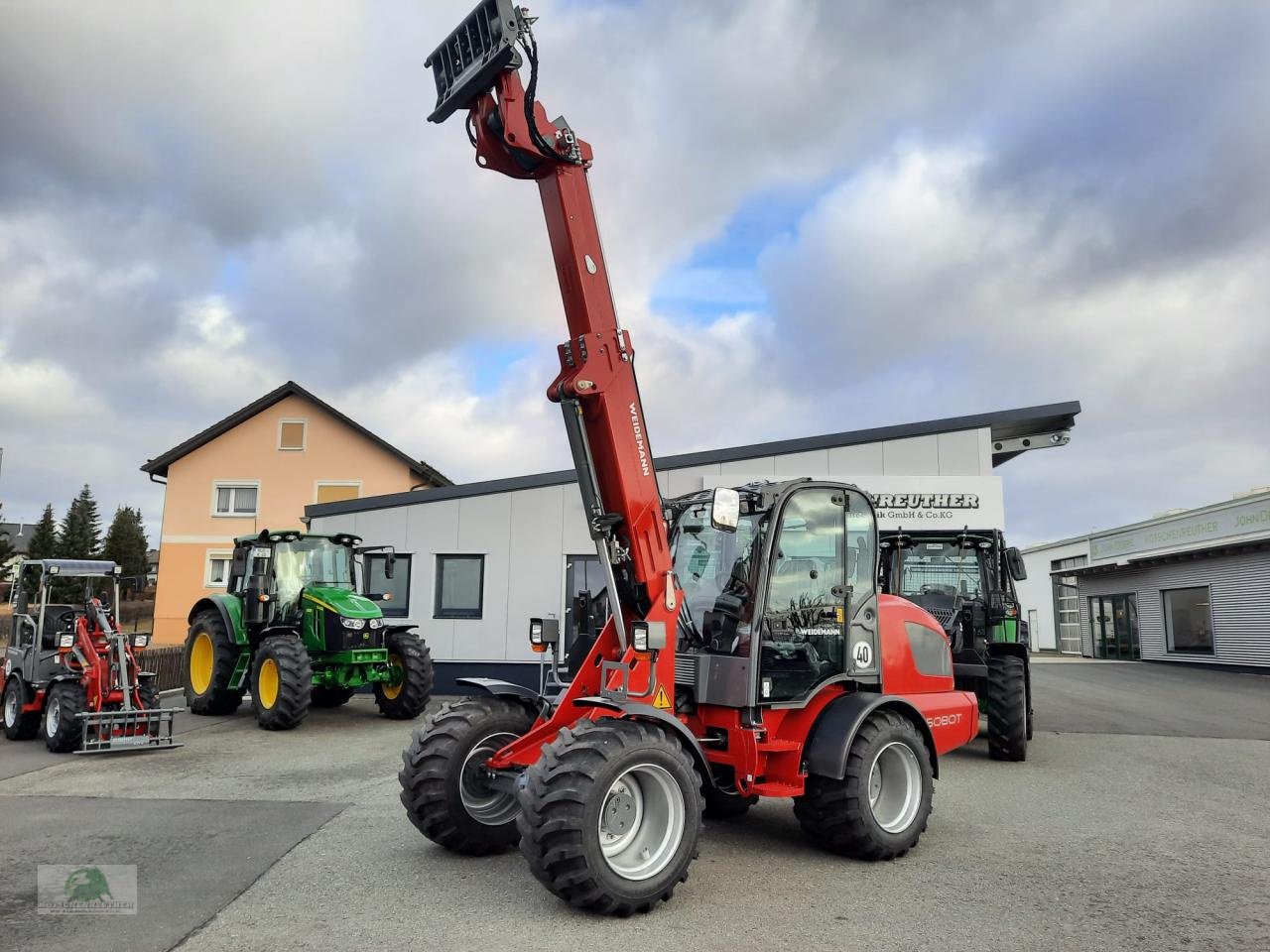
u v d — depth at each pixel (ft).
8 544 162.71
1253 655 74.84
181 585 96.99
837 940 13.52
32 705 33.91
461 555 51.98
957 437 50.39
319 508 52.75
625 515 16.93
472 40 16.57
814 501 19.04
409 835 19.47
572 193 16.97
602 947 13.12
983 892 15.98
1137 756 31.91
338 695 44.80
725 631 17.90
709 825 21.02
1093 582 107.96
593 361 16.79
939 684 22.11
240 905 14.88
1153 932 13.98
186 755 30.58
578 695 17.25
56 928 13.83
